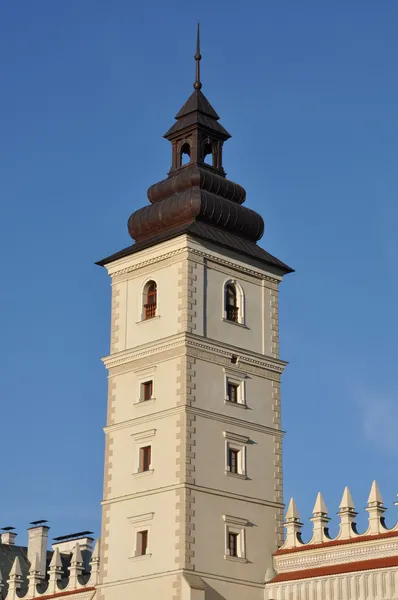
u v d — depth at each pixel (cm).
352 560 7888
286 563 8306
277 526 8544
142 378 8625
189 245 8581
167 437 8344
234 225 8881
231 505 8338
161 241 8700
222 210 8794
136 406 8600
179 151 9106
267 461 8644
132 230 9012
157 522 8225
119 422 8675
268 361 8831
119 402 8731
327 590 7906
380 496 7888
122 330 8862
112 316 8975
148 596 8125
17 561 9894
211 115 9150
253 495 8481
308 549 8169
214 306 8644
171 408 8362
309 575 8038
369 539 7800
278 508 8588
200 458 8275
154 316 8675
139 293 8838
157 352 8569
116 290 9012
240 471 8475
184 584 7931
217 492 8288
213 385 8488
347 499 8056
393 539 7681
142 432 8512
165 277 8675
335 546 7988
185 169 9000
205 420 8375
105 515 8575
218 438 8406
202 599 7938
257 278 8981
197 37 9412
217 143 9144
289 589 8131
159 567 8119
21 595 9844
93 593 8862
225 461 8400
